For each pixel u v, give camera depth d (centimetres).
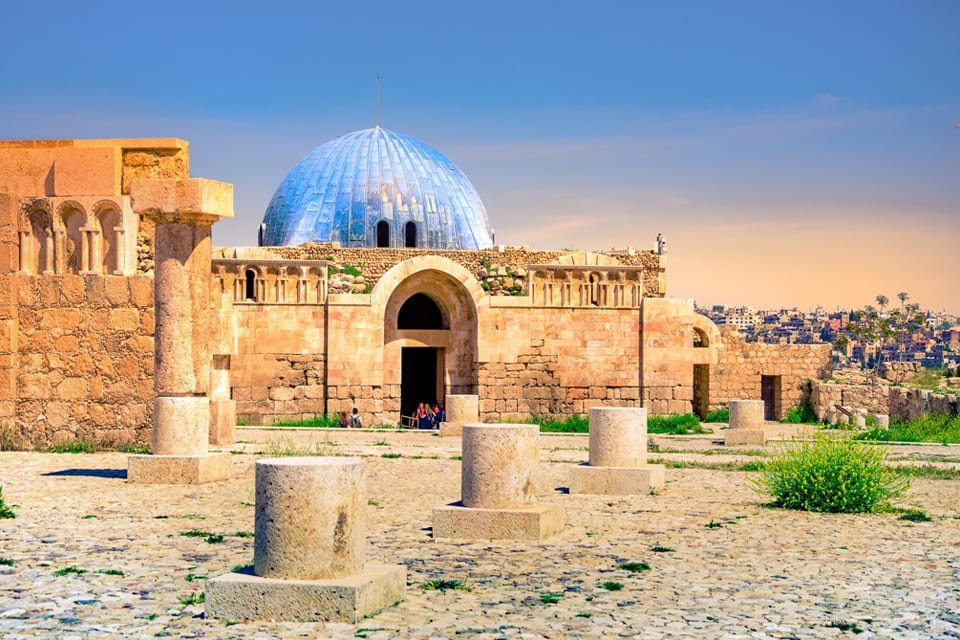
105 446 2648
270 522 1061
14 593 1147
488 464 1564
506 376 5081
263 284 4903
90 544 1443
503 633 1002
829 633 1013
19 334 2691
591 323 5131
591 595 1168
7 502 1831
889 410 5984
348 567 1073
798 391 6306
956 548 1510
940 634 1015
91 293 2666
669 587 1215
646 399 5122
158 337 2206
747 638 991
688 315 5141
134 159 2742
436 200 6650
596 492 2123
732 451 3441
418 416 5219
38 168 2725
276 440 3547
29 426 2677
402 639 976
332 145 7000
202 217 2223
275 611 1034
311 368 4925
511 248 5688
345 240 6450
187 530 1570
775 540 1563
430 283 5181
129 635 984
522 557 1400
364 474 1105
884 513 1891
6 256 2702
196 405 2192
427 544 1500
